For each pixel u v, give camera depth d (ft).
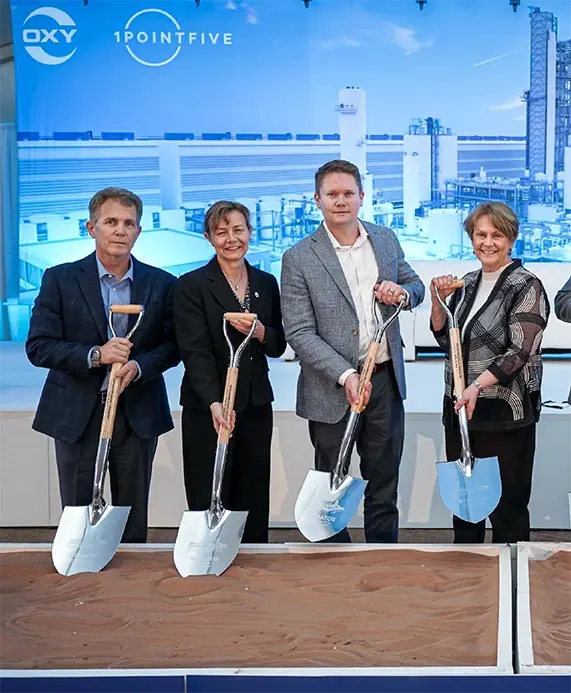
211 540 8.66
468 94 25.49
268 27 25.39
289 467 13.67
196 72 25.53
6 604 7.70
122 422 10.01
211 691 6.21
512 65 25.31
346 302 10.00
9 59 25.99
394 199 25.98
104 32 25.35
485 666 6.41
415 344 20.94
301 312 10.06
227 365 10.10
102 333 9.98
